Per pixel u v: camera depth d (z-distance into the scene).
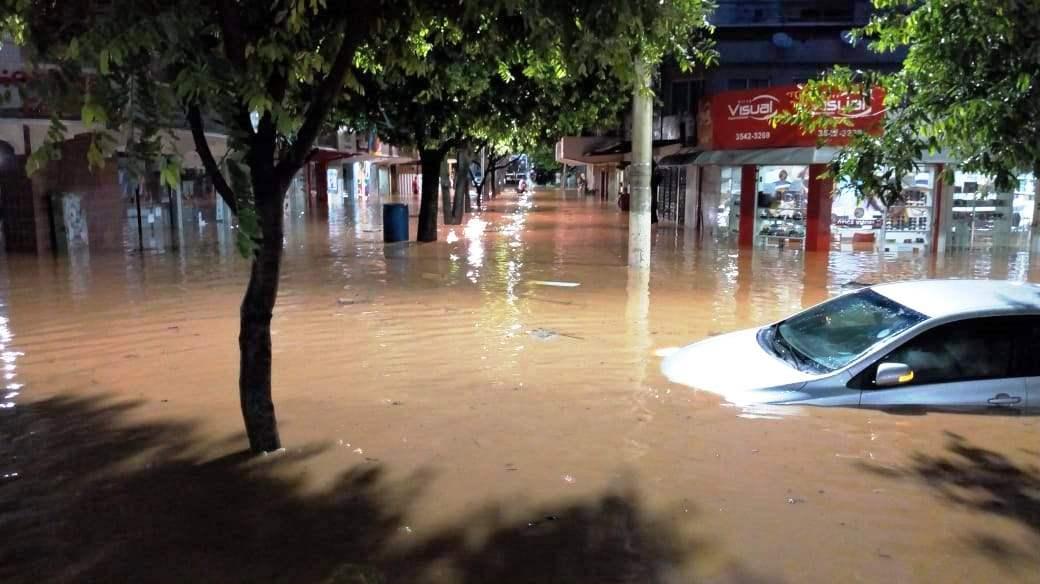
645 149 15.77
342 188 46.66
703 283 14.23
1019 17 6.12
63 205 17.78
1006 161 6.51
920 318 6.46
